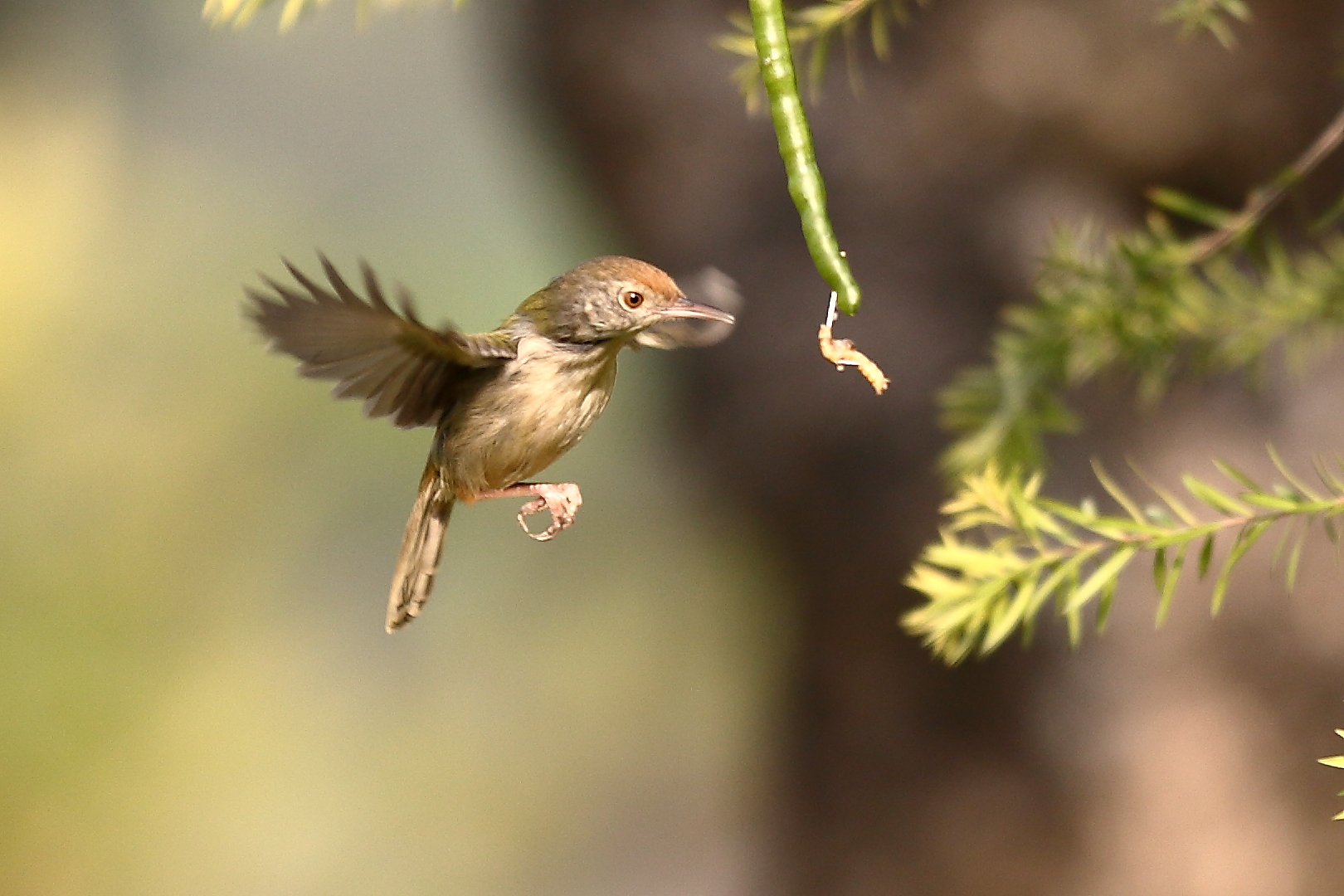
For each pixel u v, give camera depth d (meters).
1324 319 4.23
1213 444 4.44
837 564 4.50
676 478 5.37
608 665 8.02
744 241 4.48
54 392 7.65
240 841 7.18
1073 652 4.47
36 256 7.92
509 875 7.63
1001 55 4.42
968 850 4.50
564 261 5.49
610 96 4.47
